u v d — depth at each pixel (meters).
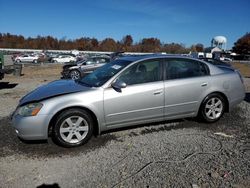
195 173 3.73
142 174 3.72
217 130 5.48
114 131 5.43
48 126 4.57
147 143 4.81
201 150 4.48
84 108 4.75
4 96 9.66
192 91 5.52
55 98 4.65
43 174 3.79
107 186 3.46
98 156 4.33
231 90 5.95
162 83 5.28
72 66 17.86
